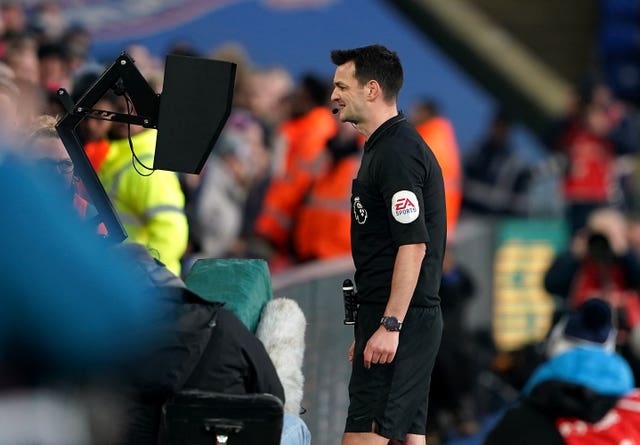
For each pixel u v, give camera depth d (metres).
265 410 13.77
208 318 13.98
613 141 43.78
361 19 50.59
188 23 47.22
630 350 26.84
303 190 33.31
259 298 17.05
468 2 57.62
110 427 10.28
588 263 31.84
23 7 37.22
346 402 24.77
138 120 14.89
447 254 30.64
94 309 9.16
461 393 30.50
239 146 33.81
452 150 34.06
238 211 33.78
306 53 49.38
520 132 53.78
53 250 9.05
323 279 23.00
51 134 15.12
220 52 38.19
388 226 16.27
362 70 16.19
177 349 13.70
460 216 45.06
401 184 15.95
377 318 16.38
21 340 8.80
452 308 30.48
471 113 52.91
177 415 13.66
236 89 37.69
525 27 58.91
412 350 16.36
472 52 53.28
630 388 18.78
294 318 16.81
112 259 9.59
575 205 43.59
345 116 16.42
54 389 8.90
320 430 23.03
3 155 9.30
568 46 58.28
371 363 16.38
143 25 46.31
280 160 33.69
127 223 18.88
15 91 18.33
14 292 8.84
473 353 31.47
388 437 16.33
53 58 28.28
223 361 14.30
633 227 33.00
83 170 14.94
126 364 9.81
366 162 16.39
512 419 18.78
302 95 33.62
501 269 36.50
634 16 56.72
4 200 9.04
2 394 8.70
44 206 9.12
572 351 18.94
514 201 44.78
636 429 18.41
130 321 9.52
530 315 37.22
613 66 56.38
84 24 44.97
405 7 51.78
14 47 26.72
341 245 33.16
